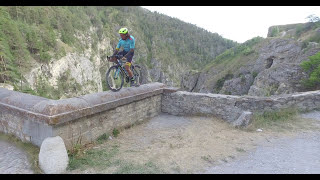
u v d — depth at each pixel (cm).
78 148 450
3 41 4622
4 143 468
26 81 4684
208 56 16075
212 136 560
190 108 776
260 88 3231
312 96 734
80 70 7162
